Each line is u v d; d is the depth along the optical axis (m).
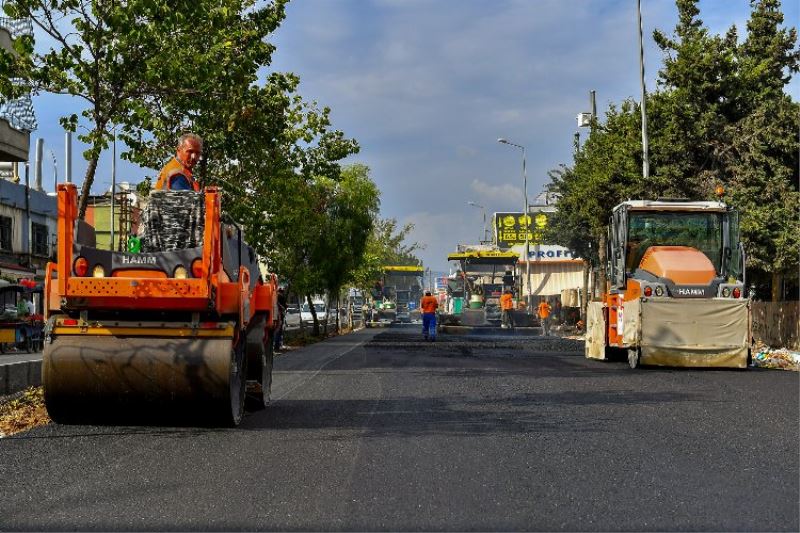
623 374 17.22
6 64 12.18
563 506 6.04
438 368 19.20
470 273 44.78
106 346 9.28
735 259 20.00
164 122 16.12
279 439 8.89
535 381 15.59
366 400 12.59
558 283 69.81
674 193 29.44
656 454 7.98
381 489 6.55
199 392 9.27
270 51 17.73
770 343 28.16
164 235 9.76
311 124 25.34
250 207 21.19
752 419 10.30
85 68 12.48
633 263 20.09
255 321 11.43
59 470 7.29
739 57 31.36
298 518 5.74
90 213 50.00
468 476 7.01
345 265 40.66
